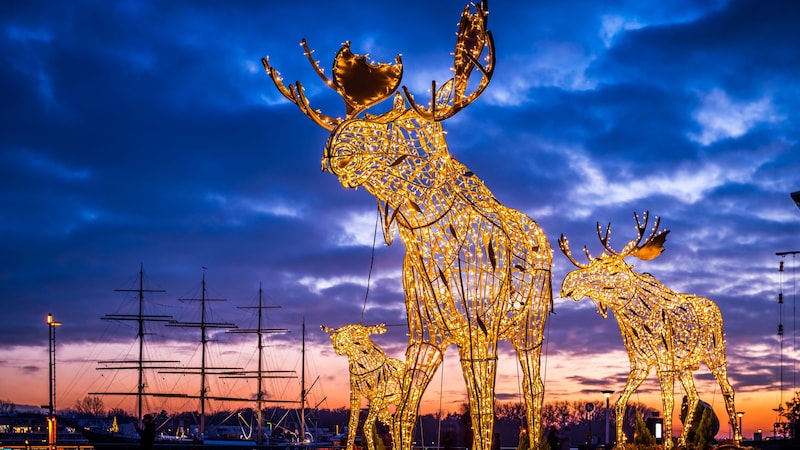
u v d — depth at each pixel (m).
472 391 11.16
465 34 10.76
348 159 10.40
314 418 79.19
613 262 14.70
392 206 11.02
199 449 32.38
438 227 11.22
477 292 11.30
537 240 12.45
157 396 70.25
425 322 11.37
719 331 15.16
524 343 12.42
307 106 10.38
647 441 15.98
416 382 11.57
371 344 15.80
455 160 11.51
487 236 11.39
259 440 72.56
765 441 24.42
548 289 12.53
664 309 14.90
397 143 10.80
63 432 59.22
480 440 11.07
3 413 64.19
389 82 10.29
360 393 15.70
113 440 49.12
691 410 14.99
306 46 10.30
